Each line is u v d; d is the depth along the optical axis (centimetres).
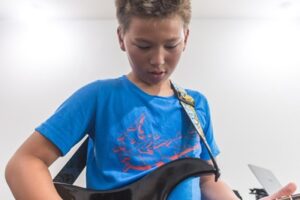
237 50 231
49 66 235
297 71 226
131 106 62
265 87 224
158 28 55
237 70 228
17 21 243
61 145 56
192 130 67
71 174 70
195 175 62
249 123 217
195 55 229
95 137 62
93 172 62
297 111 219
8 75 235
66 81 232
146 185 59
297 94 221
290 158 211
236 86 224
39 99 230
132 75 67
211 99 222
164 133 63
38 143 55
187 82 224
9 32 242
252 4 219
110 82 65
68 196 59
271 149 212
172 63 60
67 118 58
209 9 226
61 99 229
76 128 58
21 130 225
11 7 227
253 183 205
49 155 55
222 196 73
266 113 219
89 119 61
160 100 65
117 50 234
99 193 59
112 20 239
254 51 230
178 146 64
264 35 233
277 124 216
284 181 207
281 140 214
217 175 64
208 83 225
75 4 223
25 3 222
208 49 231
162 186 59
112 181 59
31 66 236
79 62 234
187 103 70
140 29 55
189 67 227
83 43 237
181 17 57
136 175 59
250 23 235
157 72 60
